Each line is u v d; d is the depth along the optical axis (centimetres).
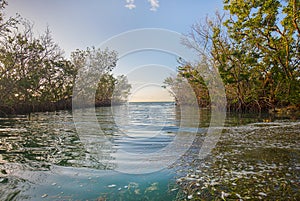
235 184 231
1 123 867
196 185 228
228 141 454
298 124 748
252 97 1390
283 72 1249
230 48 1404
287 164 297
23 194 201
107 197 198
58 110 2069
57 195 200
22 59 1625
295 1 1034
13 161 307
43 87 1905
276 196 205
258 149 383
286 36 1143
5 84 1486
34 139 489
